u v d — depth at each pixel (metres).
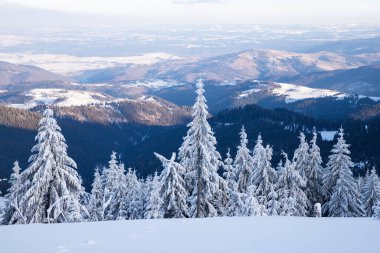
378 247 13.43
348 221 19.25
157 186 34.25
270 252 12.73
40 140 26.66
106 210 47.41
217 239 14.63
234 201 37.59
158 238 14.79
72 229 16.53
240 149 43.19
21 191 27.19
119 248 13.23
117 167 48.31
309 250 12.98
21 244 13.79
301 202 40.78
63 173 27.16
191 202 34.38
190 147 33.06
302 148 44.19
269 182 40.03
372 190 45.47
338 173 42.53
